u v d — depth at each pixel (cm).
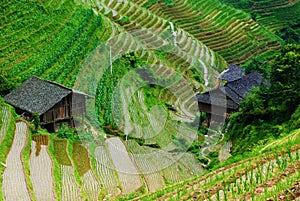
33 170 2252
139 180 2348
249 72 4162
